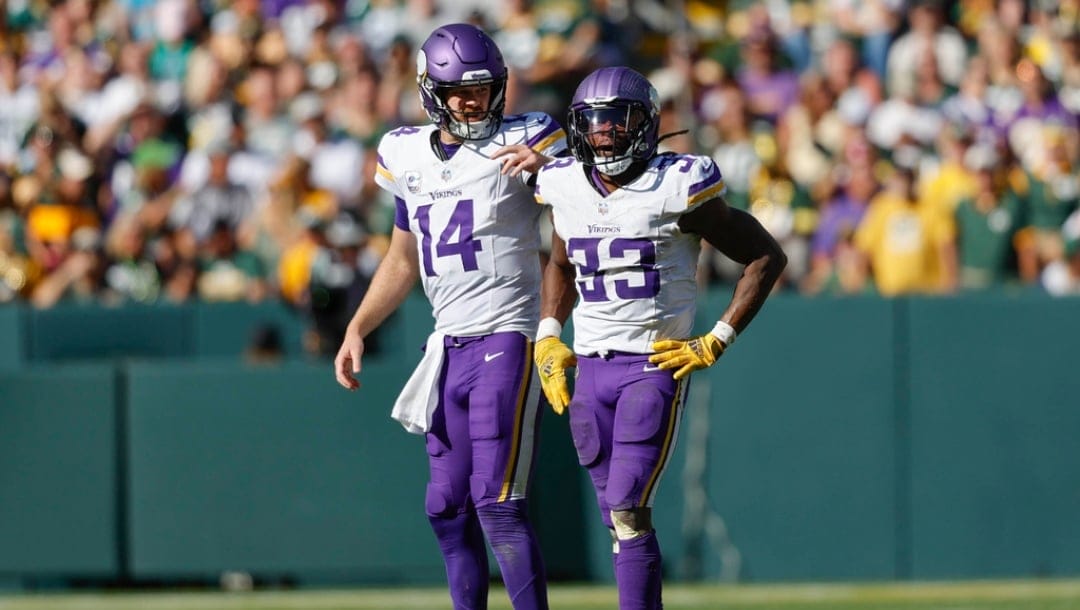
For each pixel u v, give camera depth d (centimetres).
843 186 3622
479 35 1912
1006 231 3472
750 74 4184
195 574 2988
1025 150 3744
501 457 1912
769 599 2831
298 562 2986
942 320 2970
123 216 3962
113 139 4188
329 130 3988
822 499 2986
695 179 1808
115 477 3002
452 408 1948
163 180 4050
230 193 3909
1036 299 2956
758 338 3002
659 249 1830
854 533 2980
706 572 3011
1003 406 2961
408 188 1959
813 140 3894
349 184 3862
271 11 4503
